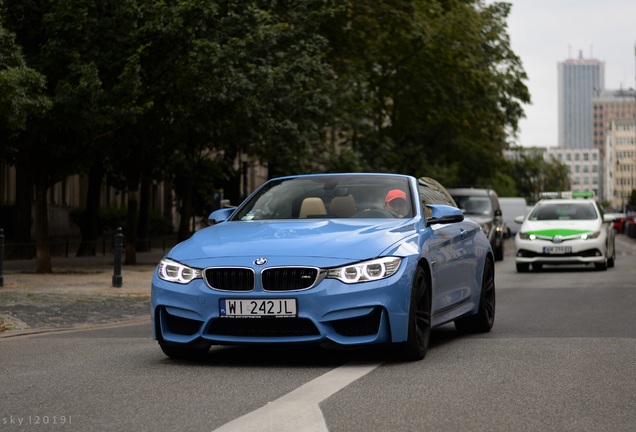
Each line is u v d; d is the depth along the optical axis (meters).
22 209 33.53
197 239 9.03
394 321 8.34
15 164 25.08
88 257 36.53
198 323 8.49
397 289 8.36
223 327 8.38
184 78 24.17
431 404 6.55
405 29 39.94
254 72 27.69
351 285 8.23
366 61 40.84
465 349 9.59
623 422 5.95
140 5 23.00
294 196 9.98
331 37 39.12
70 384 7.52
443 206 9.80
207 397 6.88
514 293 18.44
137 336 11.33
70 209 47.50
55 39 22.66
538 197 130.75
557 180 177.50
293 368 8.31
